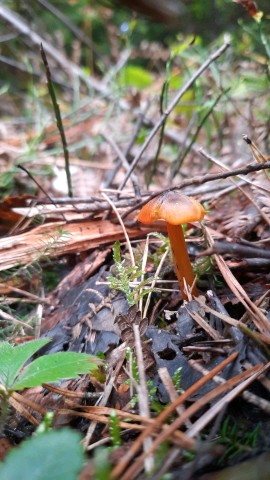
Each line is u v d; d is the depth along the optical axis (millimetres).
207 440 86
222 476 82
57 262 181
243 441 93
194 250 160
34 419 112
